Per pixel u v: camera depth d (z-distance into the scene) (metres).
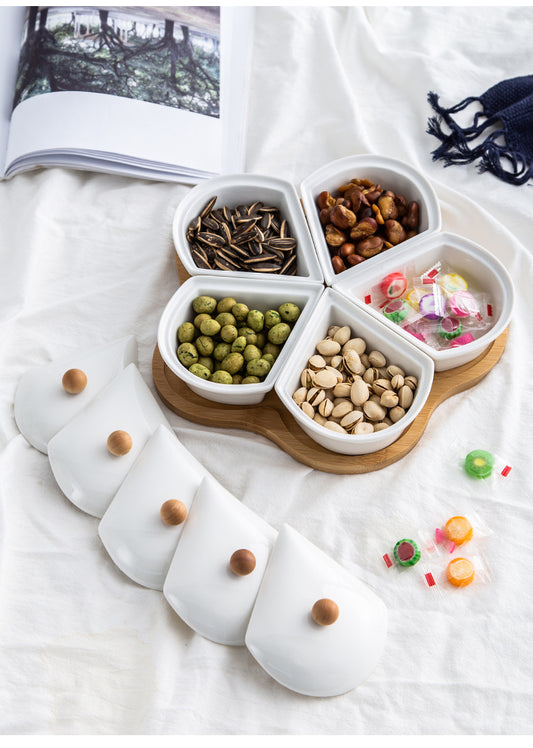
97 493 1.05
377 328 1.10
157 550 0.99
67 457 1.06
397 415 1.06
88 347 1.24
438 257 1.21
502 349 1.18
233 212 1.28
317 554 0.99
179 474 1.03
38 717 0.92
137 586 1.01
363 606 0.95
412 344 1.08
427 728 0.92
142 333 1.26
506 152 1.40
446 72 1.47
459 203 1.34
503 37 1.53
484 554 1.03
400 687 0.94
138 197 1.38
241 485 1.11
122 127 1.36
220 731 0.91
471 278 1.21
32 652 0.96
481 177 1.39
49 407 1.12
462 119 1.45
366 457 1.09
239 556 0.94
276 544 0.98
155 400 1.16
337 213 1.19
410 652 0.96
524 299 1.26
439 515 1.07
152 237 1.33
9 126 1.42
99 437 1.07
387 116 1.46
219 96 1.44
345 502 1.08
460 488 1.09
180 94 1.41
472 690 0.94
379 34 1.56
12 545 1.04
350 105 1.43
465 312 1.14
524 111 1.39
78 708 0.93
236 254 1.20
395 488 1.08
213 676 0.94
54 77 1.39
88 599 1.00
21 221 1.33
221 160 1.40
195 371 1.09
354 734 0.91
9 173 1.38
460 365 1.16
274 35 1.54
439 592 1.01
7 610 0.99
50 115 1.36
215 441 1.14
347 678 0.91
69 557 1.04
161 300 1.29
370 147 1.39
